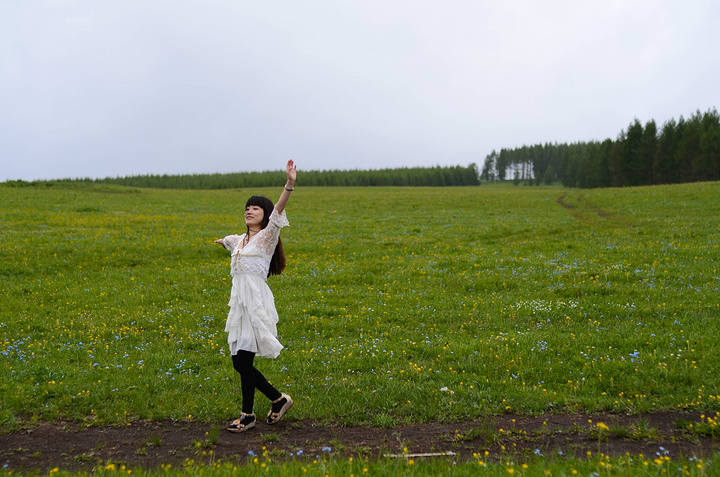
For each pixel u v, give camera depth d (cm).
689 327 880
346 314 1130
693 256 1614
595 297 1163
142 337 959
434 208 4475
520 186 18738
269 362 802
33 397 628
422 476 405
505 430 538
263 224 579
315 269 1689
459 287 1373
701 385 628
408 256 1966
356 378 725
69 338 941
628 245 1941
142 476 414
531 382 690
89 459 483
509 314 1071
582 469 402
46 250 1911
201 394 659
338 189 9569
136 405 617
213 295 1337
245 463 472
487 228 2847
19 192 4569
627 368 700
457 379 702
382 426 565
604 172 11175
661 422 543
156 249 2055
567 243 2098
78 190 5381
